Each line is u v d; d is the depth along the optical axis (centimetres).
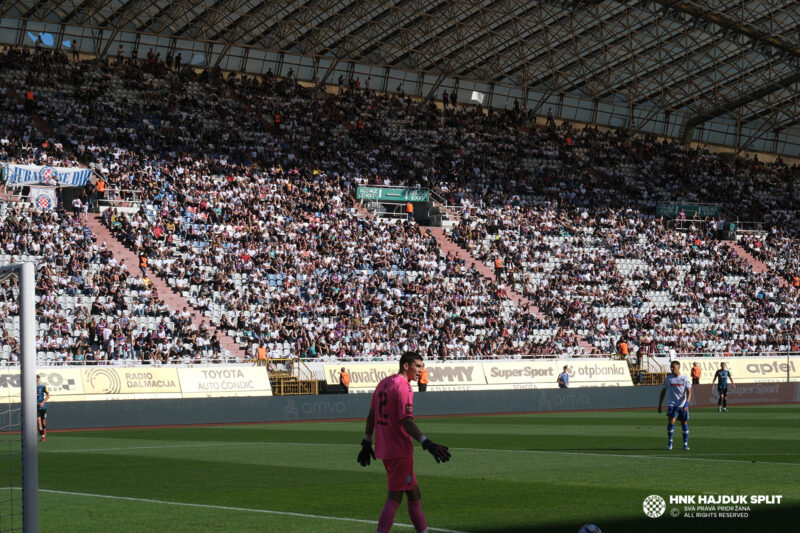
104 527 1228
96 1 6322
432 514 1309
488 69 7825
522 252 5988
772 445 2355
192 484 1677
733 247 6831
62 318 4188
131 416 3569
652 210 7050
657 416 3838
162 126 5981
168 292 4694
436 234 5991
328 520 1264
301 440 2706
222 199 5450
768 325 6031
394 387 981
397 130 7038
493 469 1869
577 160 7406
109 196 5216
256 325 4616
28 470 1033
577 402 4516
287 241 5334
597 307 5722
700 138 8819
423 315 5100
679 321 5809
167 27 6819
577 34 7256
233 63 7112
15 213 4653
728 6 6838
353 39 7131
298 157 6316
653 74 7994
